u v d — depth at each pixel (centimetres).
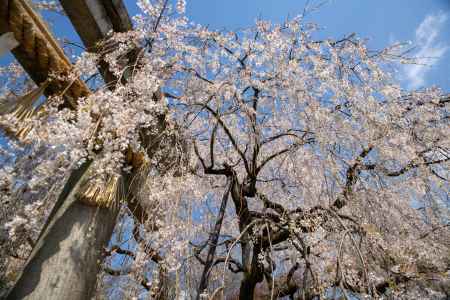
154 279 200
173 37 268
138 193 229
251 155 361
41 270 163
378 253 310
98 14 213
